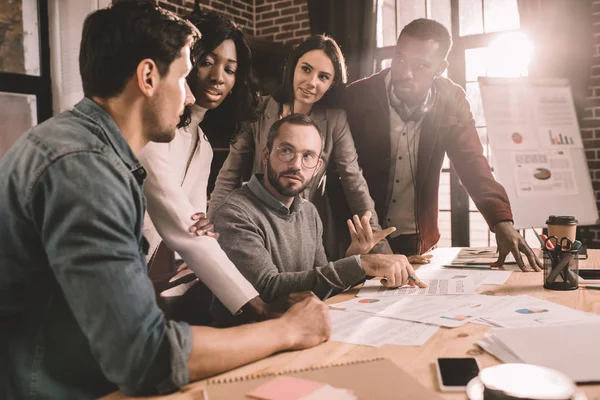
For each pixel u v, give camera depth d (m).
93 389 0.79
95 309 0.70
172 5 4.22
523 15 3.62
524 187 3.14
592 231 3.61
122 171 0.77
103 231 0.71
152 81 0.84
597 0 3.58
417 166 2.38
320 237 1.68
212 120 1.76
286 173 1.44
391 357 0.86
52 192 0.71
